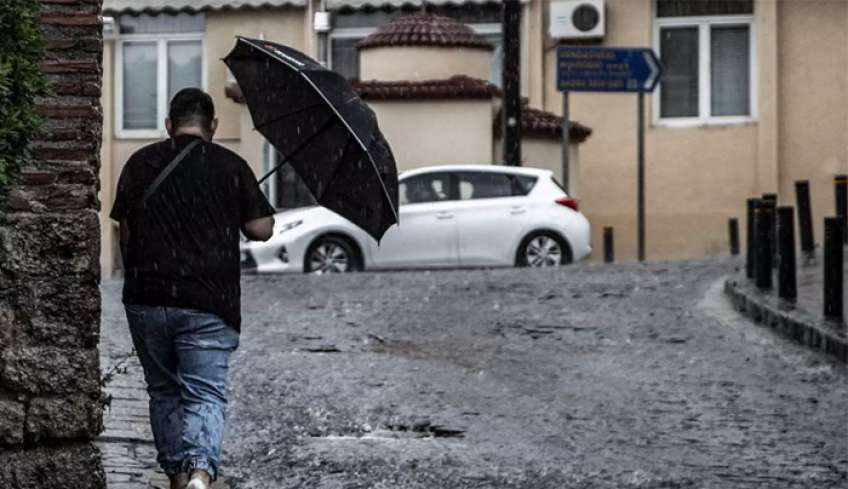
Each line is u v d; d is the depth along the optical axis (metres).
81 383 15.20
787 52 63.03
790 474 18.25
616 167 63.72
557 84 52.69
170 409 15.70
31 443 15.20
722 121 63.25
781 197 63.16
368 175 16.16
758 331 30.34
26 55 13.84
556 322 31.33
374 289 37.25
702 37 63.44
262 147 61.53
